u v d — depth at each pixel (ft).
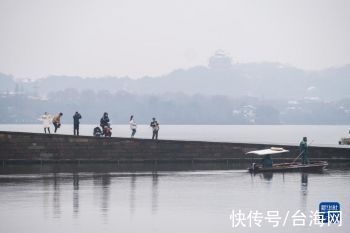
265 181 460.14
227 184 445.78
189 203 378.53
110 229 319.27
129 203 378.32
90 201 383.24
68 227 322.96
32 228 321.32
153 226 325.62
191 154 549.95
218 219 341.21
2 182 448.24
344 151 568.41
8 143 522.88
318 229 324.60
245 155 554.46
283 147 558.15
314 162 542.98
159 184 445.37
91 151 534.78
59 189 422.00
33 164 526.98
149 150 543.80
